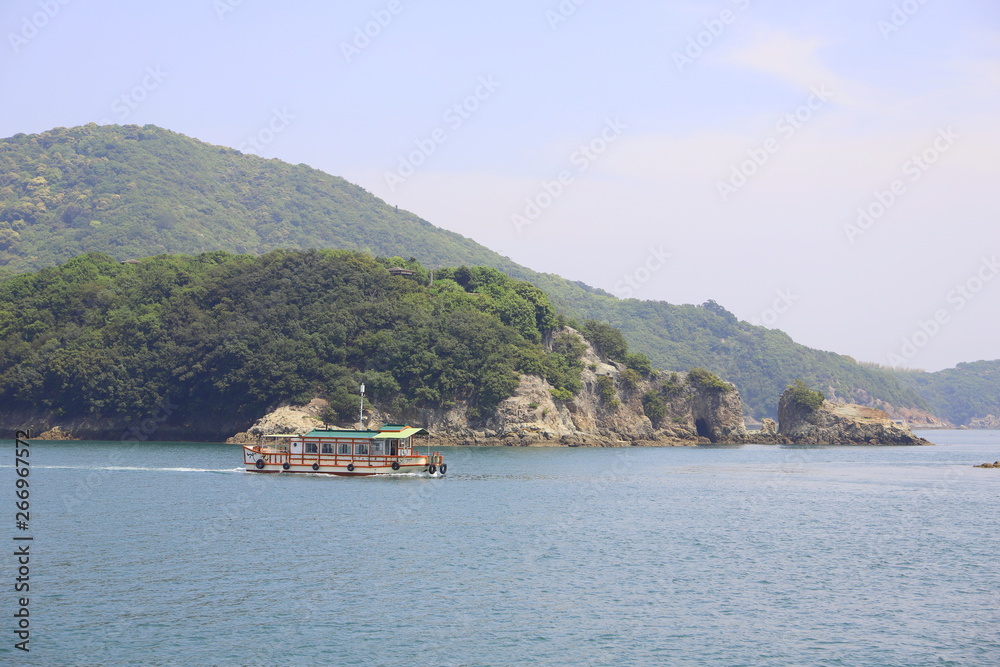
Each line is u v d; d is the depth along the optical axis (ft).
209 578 189.88
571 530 254.27
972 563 217.36
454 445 624.59
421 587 185.68
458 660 144.77
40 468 404.57
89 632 154.30
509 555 217.97
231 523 254.47
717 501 326.65
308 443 381.40
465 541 234.17
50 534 235.20
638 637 156.76
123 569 196.65
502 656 146.82
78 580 186.70
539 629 160.15
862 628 163.73
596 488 362.12
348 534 240.53
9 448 536.42
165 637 152.56
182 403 641.40
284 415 581.53
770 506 315.17
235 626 158.61
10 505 284.41
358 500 305.12
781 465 508.94
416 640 153.17
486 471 428.56
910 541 245.65
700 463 518.78
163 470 396.37
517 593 182.60
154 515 266.98
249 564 203.00
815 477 429.38
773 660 147.02
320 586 184.96
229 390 619.26
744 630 161.68
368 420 605.73
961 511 306.55
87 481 351.67
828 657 148.77
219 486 337.52
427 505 296.92
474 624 162.20
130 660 142.20
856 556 224.53
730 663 145.48
